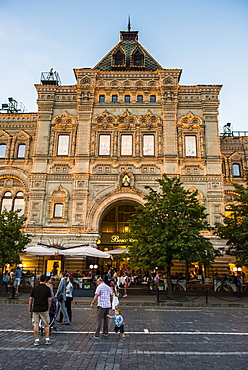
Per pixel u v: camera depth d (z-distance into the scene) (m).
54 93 40.06
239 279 27.66
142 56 43.12
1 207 38.06
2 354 10.11
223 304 23.09
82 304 23.08
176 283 30.30
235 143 41.72
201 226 27.45
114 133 38.44
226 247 34.59
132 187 36.72
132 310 20.50
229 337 12.78
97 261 37.91
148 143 38.56
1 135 40.16
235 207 30.30
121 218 41.56
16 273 28.45
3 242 26.56
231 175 40.25
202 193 36.72
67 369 8.92
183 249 24.86
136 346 11.33
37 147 38.31
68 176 37.41
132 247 27.44
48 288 11.70
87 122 38.81
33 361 9.50
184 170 37.56
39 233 35.59
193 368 9.15
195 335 13.08
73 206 36.25
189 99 39.69
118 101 39.72
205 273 34.31
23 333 13.00
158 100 39.84
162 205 26.84
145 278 33.12
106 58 44.62
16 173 38.69
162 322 16.06
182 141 38.34
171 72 40.00
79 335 12.85
